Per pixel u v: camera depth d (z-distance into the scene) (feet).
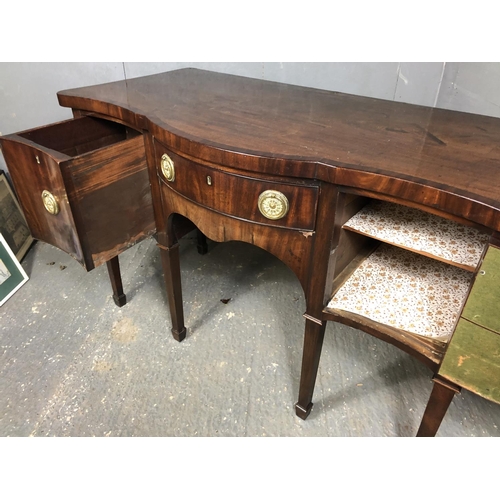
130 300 4.88
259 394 3.83
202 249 5.59
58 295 4.95
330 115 3.27
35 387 3.90
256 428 3.56
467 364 2.39
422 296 2.91
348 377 3.98
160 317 4.65
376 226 2.68
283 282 5.16
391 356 4.19
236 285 5.11
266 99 3.70
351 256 3.14
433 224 2.69
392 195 2.26
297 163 2.39
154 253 5.65
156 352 4.24
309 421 3.60
